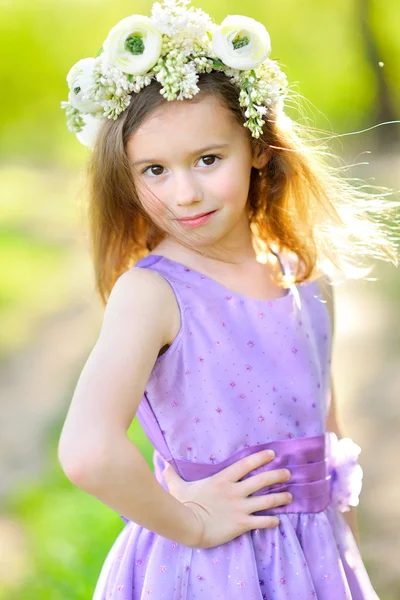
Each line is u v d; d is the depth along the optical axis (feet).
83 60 8.23
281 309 8.26
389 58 91.15
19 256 56.44
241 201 7.98
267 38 7.95
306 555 7.97
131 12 100.22
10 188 95.81
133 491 7.12
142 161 7.84
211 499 7.68
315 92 97.86
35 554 16.28
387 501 16.76
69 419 7.21
